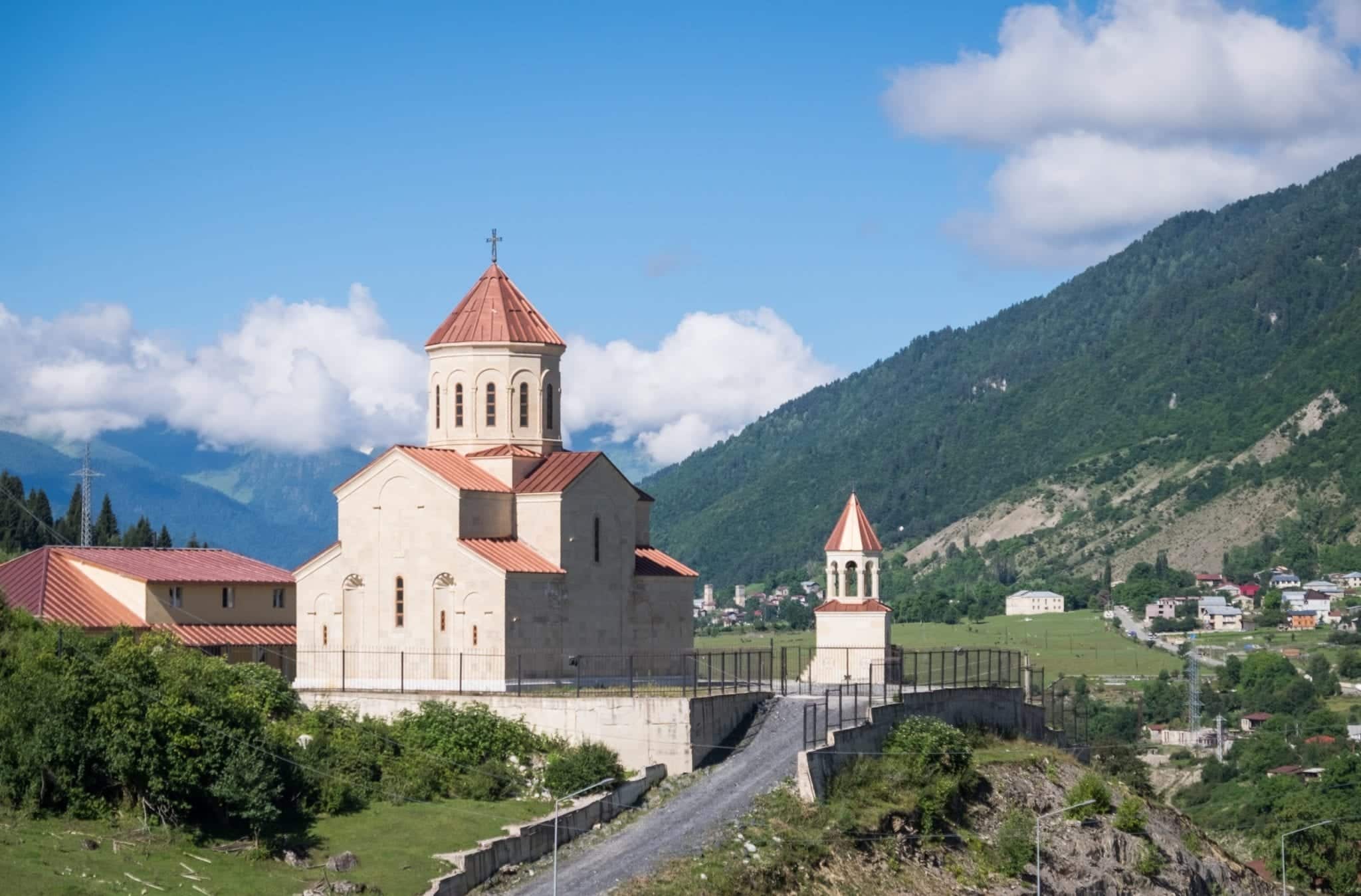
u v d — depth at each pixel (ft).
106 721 214.07
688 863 221.66
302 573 295.48
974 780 279.08
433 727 259.80
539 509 293.84
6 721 214.48
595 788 246.68
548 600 289.33
